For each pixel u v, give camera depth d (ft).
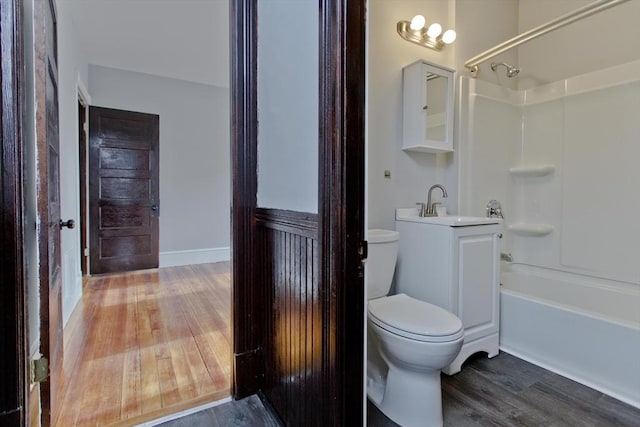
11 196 3.43
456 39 8.02
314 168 3.80
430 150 7.57
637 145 7.28
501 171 8.86
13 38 3.42
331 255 3.41
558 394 5.50
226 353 6.76
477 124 8.25
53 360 4.43
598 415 4.98
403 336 4.69
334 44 3.27
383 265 6.18
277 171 4.73
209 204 15.19
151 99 13.71
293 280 4.29
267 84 5.00
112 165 13.01
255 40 5.30
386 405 5.15
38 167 4.00
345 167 3.29
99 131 12.71
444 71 7.43
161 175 14.07
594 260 7.93
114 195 13.09
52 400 4.33
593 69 8.10
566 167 8.42
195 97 14.66
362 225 3.43
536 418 4.92
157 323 8.24
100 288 11.16
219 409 5.12
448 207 8.13
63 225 5.55
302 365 4.12
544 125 8.84
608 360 5.54
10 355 3.45
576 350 5.92
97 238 12.86
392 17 7.18
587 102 8.04
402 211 7.36
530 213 9.08
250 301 5.45
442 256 6.24
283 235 4.55
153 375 5.93
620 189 7.54
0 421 3.42
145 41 10.84
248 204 5.41
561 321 6.11
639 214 7.27
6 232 3.42
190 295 10.50
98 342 7.19
